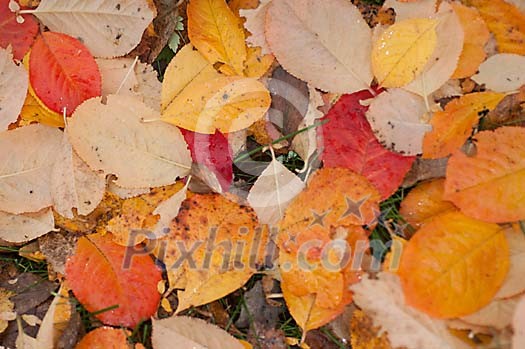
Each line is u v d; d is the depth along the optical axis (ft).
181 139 2.79
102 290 2.77
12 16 2.82
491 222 2.70
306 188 2.75
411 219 2.80
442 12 2.78
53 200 2.79
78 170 2.78
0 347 2.76
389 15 2.87
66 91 2.80
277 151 2.89
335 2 2.76
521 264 2.70
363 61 2.79
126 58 2.87
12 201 2.78
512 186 2.70
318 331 2.79
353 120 2.80
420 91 2.78
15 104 2.78
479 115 2.82
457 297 2.67
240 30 2.83
